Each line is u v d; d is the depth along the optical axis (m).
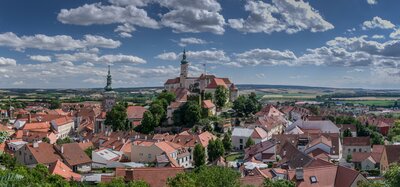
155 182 74.56
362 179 68.00
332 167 72.88
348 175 69.56
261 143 143.12
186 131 180.88
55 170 95.25
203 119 199.75
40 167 84.19
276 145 139.88
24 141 159.88
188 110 196.38
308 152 136.00
